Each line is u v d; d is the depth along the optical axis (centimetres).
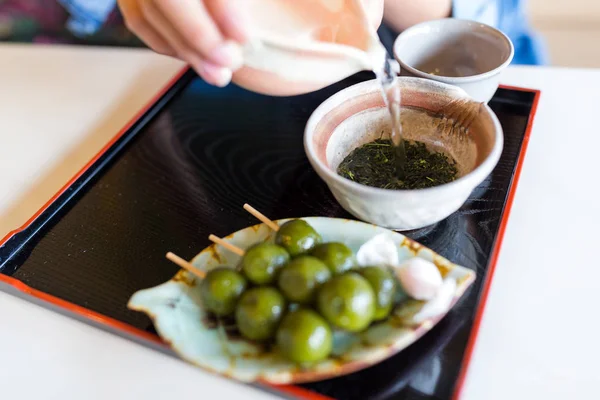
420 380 31
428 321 31
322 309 31
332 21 38
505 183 42
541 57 65
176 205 43
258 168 46
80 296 37
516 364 32
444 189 33
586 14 83
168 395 33
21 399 33
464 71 49
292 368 30
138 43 74
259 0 38
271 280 33
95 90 56
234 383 33
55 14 75
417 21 56
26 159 49
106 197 44
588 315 34
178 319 33
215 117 51
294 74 35
